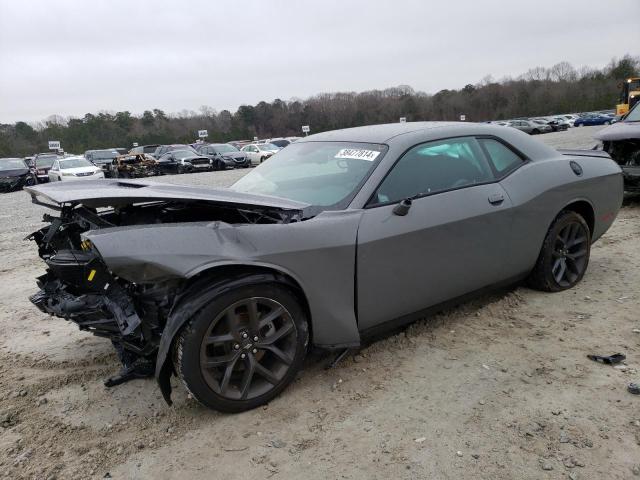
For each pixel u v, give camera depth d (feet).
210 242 8.48
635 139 23.57
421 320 12.59
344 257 9.62
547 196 12.87
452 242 11.02
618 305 12.99
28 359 11.81
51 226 10.37
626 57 289.33
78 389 10.33
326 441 8.32
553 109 277.23
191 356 8.39
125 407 9.61
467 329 12.03
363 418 8.86
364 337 10.52
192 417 9.16
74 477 7.76
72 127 272.10
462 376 10.03
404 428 8.54
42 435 8.82
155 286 8.59
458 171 11.63
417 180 10.93
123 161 92.79
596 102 272.92
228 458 8.04
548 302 13.33
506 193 12.09
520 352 10.85
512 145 12.92
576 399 9.08
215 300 8.43
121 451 8.32
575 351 10.77
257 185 12.22
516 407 8.94
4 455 8.31
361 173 10.66
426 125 12.20
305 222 9.50
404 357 10.89
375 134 11.80
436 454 7.88
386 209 10.23
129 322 8.41
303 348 9.58
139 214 10.98
